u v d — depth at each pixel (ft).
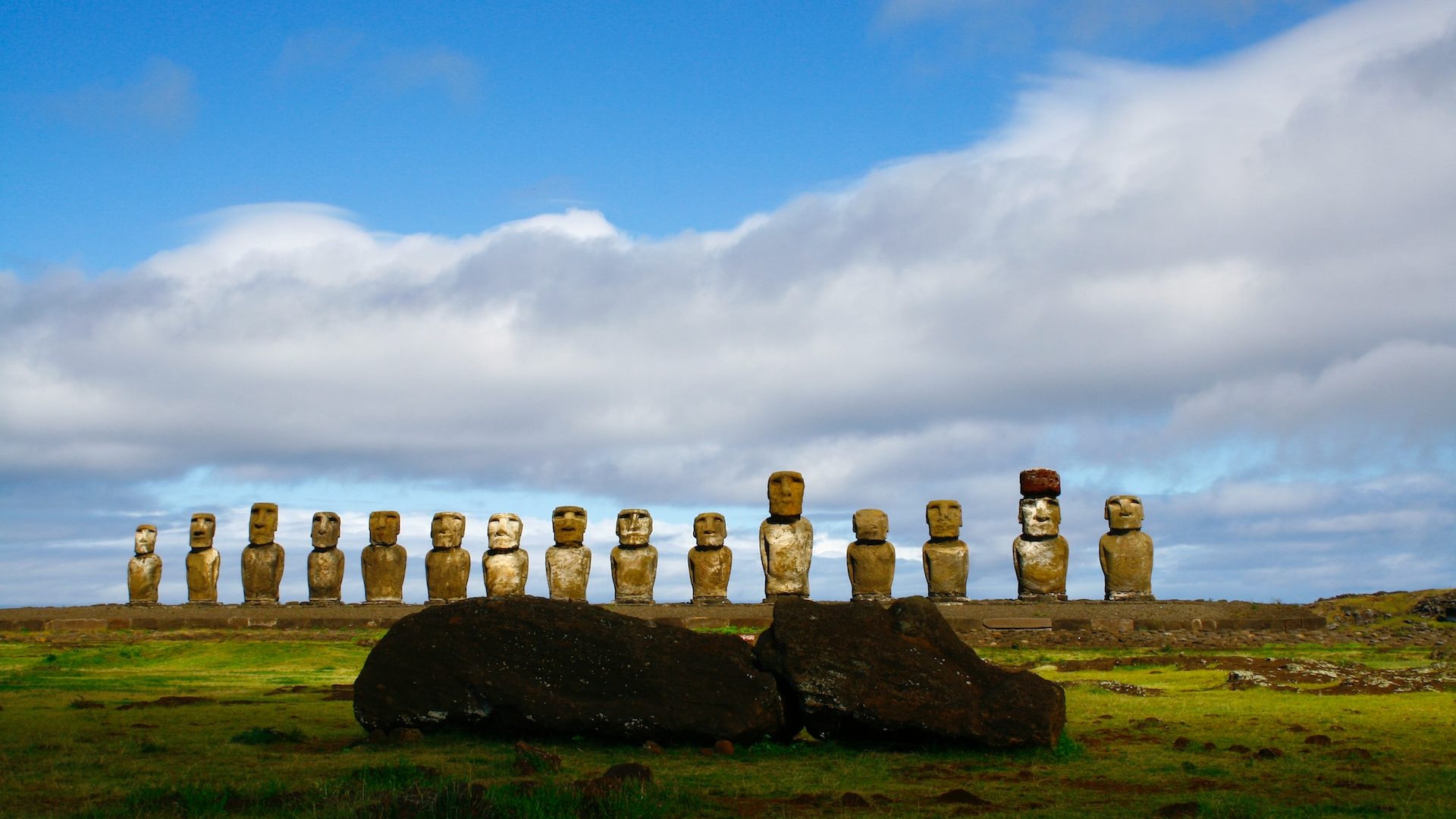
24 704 81.46
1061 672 106.11
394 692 61.72
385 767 51.24
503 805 43.19
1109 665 110.42
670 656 61.00
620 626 62.28
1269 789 50.70
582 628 62.13
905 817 45.03
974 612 151.33
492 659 61.36
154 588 187.21
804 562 171.63
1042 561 165.99
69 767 53.78
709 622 152.25
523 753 53.62
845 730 59.88
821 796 48.32
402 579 180.34
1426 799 48.57
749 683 59.88
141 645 134.62
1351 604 161.99
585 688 60.23
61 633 154.20
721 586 172.55
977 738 57.93
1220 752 59.93
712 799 47.96
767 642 61.77
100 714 74.49
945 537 169.99
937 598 167.53
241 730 67.41
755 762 56.03
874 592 169.07
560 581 175.22
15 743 61.00
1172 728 68.90
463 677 61.11
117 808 44.42
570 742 60.13
